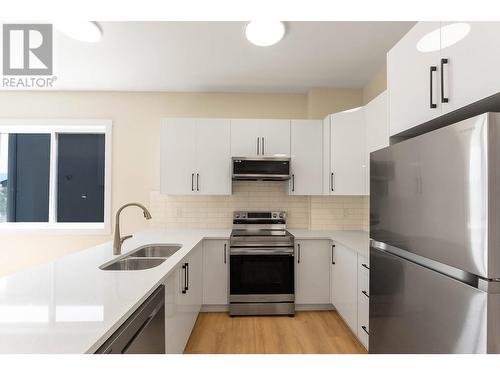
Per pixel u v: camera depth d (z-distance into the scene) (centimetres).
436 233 103
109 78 320
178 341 193
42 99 354
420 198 112
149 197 359
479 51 105
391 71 171
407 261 122
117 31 229
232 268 296
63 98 355
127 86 343
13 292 122
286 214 358
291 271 299
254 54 266
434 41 130
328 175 314
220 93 362
